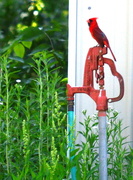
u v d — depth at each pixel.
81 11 8.16
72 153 6.44
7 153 7.04
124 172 7.12
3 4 15.16
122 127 8.00
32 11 14.45
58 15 14.66
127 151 7.93
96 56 6.84
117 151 7.11
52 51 9.98
